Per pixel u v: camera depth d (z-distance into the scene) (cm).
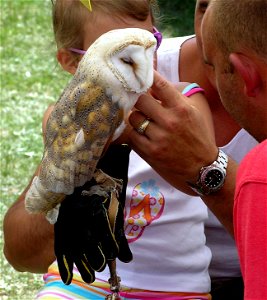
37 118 1187
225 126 464
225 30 341
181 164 383
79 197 377
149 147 381
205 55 361
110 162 388
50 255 463
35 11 1720
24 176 983
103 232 373
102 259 373
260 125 351
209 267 496
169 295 450
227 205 393
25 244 464
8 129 1141
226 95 357
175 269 455
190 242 457
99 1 438
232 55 339
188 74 467
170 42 481
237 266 495
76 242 377
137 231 450
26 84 1345
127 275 450
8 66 1424
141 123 379
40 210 386
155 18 479
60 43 460
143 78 356
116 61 355
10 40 1554
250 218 312
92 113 362
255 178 314
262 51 331
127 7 434
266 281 306
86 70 362
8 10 1717
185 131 377
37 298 444
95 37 441
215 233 488
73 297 439
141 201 448
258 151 322
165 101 375
